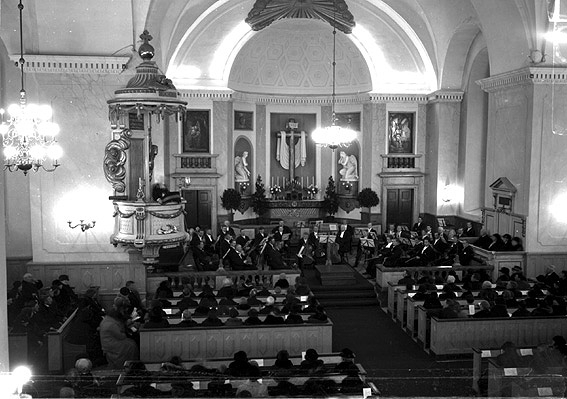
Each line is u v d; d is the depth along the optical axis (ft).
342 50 95.25
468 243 72.84
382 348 50.01
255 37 90.99
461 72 89.04
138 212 50.93
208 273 59.41
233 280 62.18
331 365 32.81
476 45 84.28
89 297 48.49
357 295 65.72
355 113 96.84
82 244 55.93
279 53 95.45
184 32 80.69
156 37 63.57
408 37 88.94
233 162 93.50
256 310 47.34
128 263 56.24
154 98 48.78
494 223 74.02
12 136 43.78
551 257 66.39
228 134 90.99
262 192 96.37
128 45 53.88
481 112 88.02
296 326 44.21
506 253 66.03
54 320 43.96
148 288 58.08
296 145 99.09
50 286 54.34
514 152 69.21
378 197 94.12
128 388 25.30
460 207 90.89
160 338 42.68
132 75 54.80
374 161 94.27
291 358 37.11
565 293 52.65
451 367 44.21
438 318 46.37
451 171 91.30
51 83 54.19
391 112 94.12
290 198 97.55
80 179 55.31
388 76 93.04
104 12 51.93
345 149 98.43
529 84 65.36
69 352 43.62
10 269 63.10
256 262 72.90
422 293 52.85
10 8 50.67
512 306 48.57
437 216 91.66
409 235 79.97
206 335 43.16
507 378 27.84
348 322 58.44
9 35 52.85
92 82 54.60
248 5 83.20
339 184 99.30
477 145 88.53
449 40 85.35
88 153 55.11
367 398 25.67
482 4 69.15
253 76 95.50
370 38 90.22
